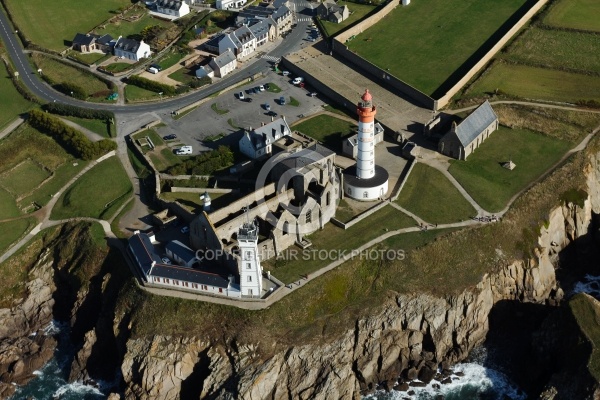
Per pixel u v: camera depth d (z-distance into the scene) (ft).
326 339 473.26
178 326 472.03
